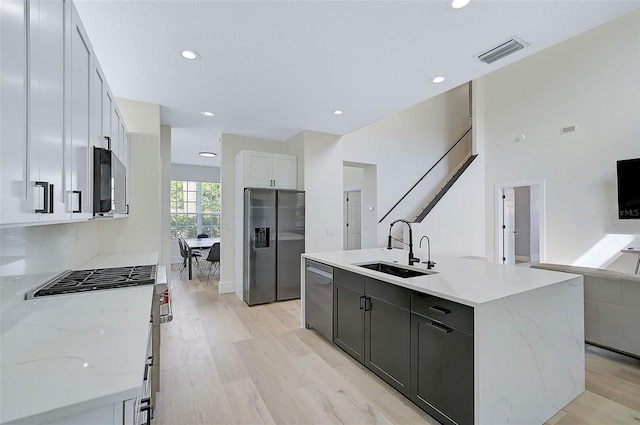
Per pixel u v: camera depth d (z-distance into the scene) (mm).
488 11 1890
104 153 1546
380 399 2064
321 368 2479
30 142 850
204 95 3193
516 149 6012
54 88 1033
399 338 2074
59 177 1071
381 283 2246
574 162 5172
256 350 2809
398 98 3316
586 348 2850
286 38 2182
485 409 1542
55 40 1046
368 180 6562
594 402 2016
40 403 694
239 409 1967
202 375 2373
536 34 2135
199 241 6555
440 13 1914
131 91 3053
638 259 4262
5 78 719
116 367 856
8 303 1279
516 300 1694
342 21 1997
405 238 6082
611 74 4766
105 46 2242
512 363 1662
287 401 2047
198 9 1866
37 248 1581
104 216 1737
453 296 1653
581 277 2127
